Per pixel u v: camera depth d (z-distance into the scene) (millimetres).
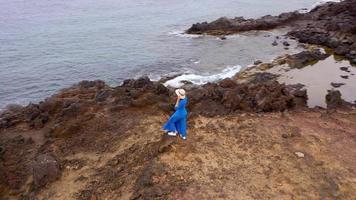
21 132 20281
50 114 21594
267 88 22094
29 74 32844
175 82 29094
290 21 45125
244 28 43219
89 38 42969
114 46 39875
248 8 57750
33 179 15836
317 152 15445
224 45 38625
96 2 64688
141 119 18969
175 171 13719
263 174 13750
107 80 31516
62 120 20250
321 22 42562
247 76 29625
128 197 13141
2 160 17750
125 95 22125
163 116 19266
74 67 34250
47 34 44562
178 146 15195
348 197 12750
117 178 14492
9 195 15633
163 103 20688
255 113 19703
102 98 22094
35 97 29062
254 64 32500
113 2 64625
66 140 18391
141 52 37656
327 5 48812
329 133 17359
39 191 15188
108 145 17109
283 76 29203
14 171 16844
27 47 39750
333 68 30688
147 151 15508
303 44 37656
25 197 15227
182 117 15242
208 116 18875
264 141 16078
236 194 12617
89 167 15914
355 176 13898
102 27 47750
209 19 51469
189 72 31625
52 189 15062
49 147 18031
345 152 15594
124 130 18016
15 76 32375
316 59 32781
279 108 20609
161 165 14023
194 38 41844
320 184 13352
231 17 52406
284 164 14430
